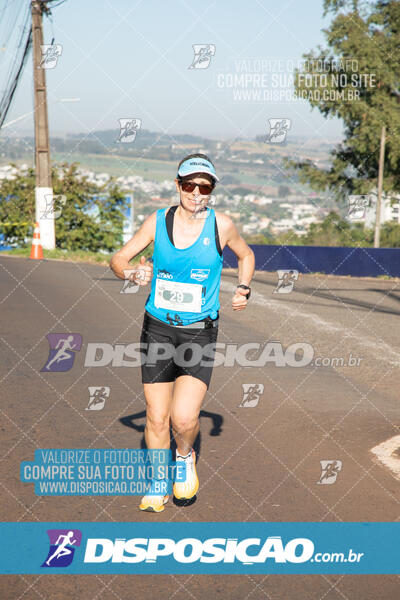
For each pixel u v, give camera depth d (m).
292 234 23.12
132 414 4.57
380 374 5.92
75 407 4.70
